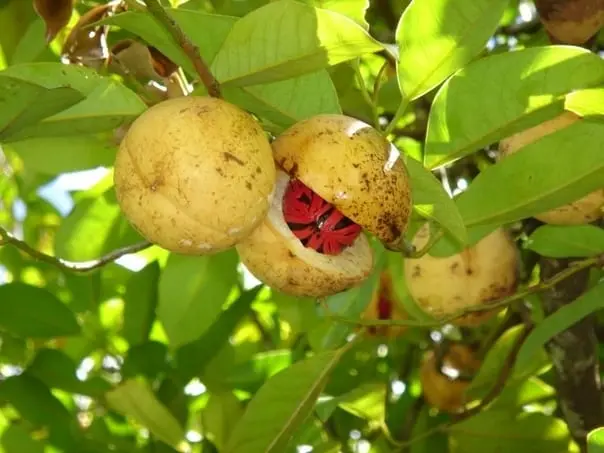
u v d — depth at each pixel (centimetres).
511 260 60
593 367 67
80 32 53
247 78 45
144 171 41
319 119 44
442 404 77
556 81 46
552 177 50
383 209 43
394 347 87
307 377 57
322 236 47
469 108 48
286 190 47
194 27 47
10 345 80
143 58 52
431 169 50
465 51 46
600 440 47
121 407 65
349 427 81
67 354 76
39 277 93
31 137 46
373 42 43
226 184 41
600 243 58
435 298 60
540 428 70
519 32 80
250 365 74
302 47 44
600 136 48
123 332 75
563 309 55
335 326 70
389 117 77
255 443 58
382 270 70
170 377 73
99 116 46
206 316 66
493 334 75
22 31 68
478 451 71
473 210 51
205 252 43
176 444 66
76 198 81
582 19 54
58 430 69
